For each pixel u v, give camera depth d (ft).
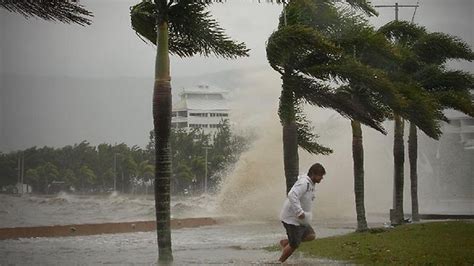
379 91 54.19
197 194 250.57
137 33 49.14
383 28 72.49
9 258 44.91
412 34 72.59
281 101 53.11
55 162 301.43
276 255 44.52
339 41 55.72
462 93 73.41
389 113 58.95
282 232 78.07
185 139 276.62
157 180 42.24
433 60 74.33
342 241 49.93
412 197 84.79
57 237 68.23
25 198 248.52
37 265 40.32
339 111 56.44
